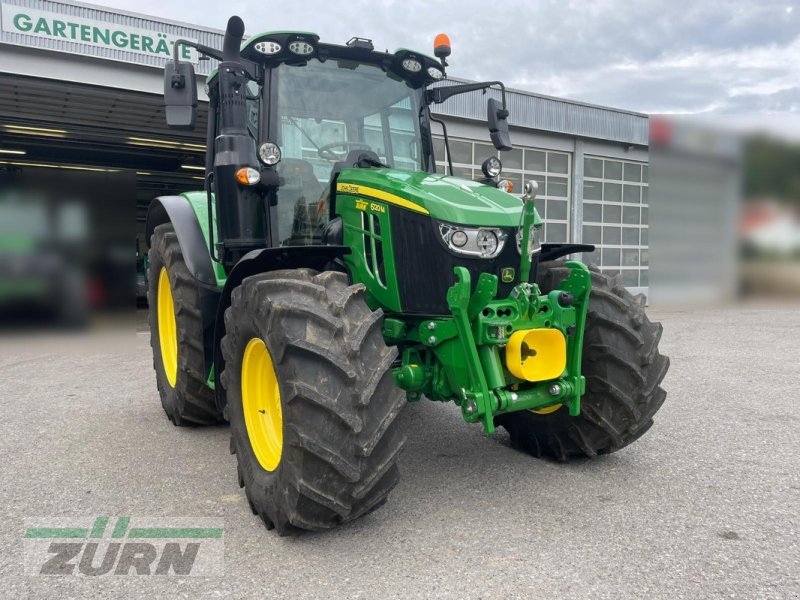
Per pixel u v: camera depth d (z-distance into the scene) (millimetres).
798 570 2564
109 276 9758
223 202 3480
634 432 3643
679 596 2381
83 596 2445
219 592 2459
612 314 3551
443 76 4180
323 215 3760
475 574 2555
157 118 11453
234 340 3238
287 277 3062
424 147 4191
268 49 3611
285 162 3699
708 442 4195
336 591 2451
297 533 2918
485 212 3195
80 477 3656
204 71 9492
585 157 14430
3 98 9953
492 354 3072
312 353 2703
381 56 3977
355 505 2758
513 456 3965
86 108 10648
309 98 3801
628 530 2930
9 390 5797
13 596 2447
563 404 3479
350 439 2668
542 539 2850
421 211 3160
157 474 3705
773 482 3498
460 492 3395
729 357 7328
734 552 2713
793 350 7801
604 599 2369
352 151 3777
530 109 13133
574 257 14461
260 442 3195
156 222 5395
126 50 8953
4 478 3635
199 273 3992
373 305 3416
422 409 5066
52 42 8508
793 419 4734
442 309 3145
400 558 2695
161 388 4895
